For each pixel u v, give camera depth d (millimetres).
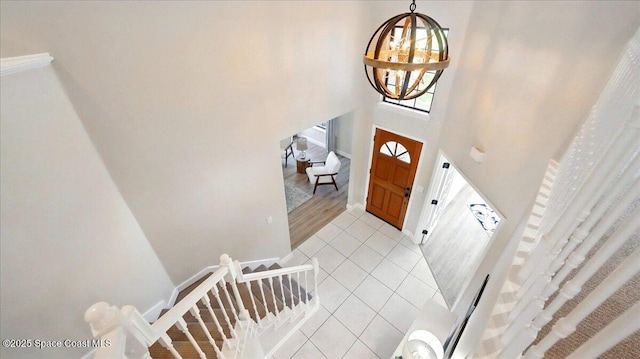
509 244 2262
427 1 3283
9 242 1530
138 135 2207
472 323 2061
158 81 2166
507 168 2518
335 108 3930
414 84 1895
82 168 1926
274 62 2895
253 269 3857
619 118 1155
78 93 1821
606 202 899
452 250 4668
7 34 1468
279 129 3318
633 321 536
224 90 2605
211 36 2326
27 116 1568
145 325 1160
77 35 1711
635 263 552
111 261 2211
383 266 4355
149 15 1954
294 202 6055
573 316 743
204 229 3076
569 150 1690
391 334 3379
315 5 2980
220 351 1742
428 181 4246
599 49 1668
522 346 985
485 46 2820
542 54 2104
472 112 3096
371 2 3562
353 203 5629
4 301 1530
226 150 2889
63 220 1813
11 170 1514
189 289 3188
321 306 3691
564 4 1904
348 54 3658
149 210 2523
